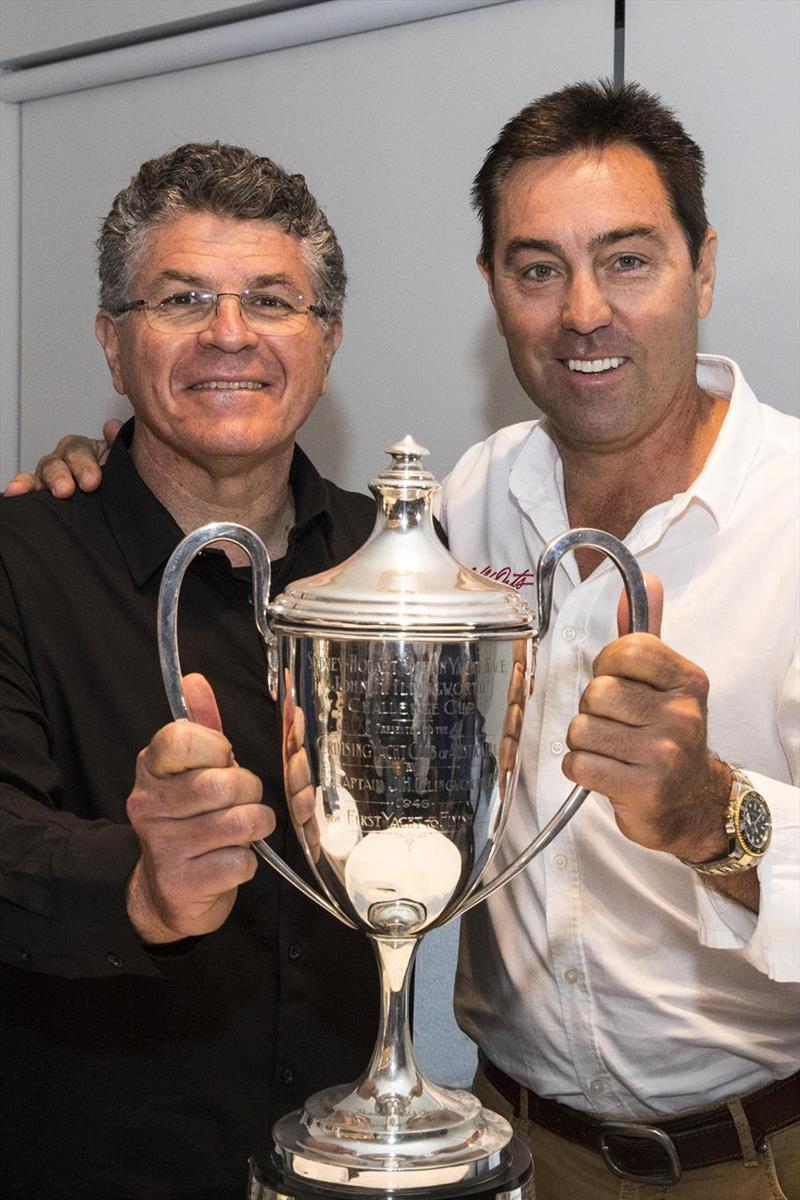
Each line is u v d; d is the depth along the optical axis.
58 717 1.21
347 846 0.84
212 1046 1.20
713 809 0.93
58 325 2.14
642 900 1.26
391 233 1.80
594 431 1.24
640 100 1.22
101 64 2.00
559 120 1.20
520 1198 0.83
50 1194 1.20
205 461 1.22
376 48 1.78
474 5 1.69
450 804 0.84
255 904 1.22
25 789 1.11
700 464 1.31
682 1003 1.25
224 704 1.24
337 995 1.26
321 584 0.85
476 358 1.75
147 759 0.84
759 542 1.24
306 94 1.85
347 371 1.86
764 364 1.52
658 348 1.21
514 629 0.84
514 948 1.33
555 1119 1.32
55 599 1.23
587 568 1.33
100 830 0.96
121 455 1.28
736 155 1.52
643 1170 1.26
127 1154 1.19
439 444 1.79
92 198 2.08
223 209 1.18
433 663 0.82
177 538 1.24
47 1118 1.20
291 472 1.34
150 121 2.00
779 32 1.48
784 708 1.18
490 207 1.26
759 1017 1.26
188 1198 1.20
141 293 1.20
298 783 0.85
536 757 1.29
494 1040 1.38
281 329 1.20
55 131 2.11
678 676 0.86
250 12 1.86
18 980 1.20
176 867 0.84
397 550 0.87
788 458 1.27
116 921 0.92
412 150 1.77
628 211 1.18
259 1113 1.21
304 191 1.23
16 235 2.18
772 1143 1.26
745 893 0.99
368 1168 0.81
